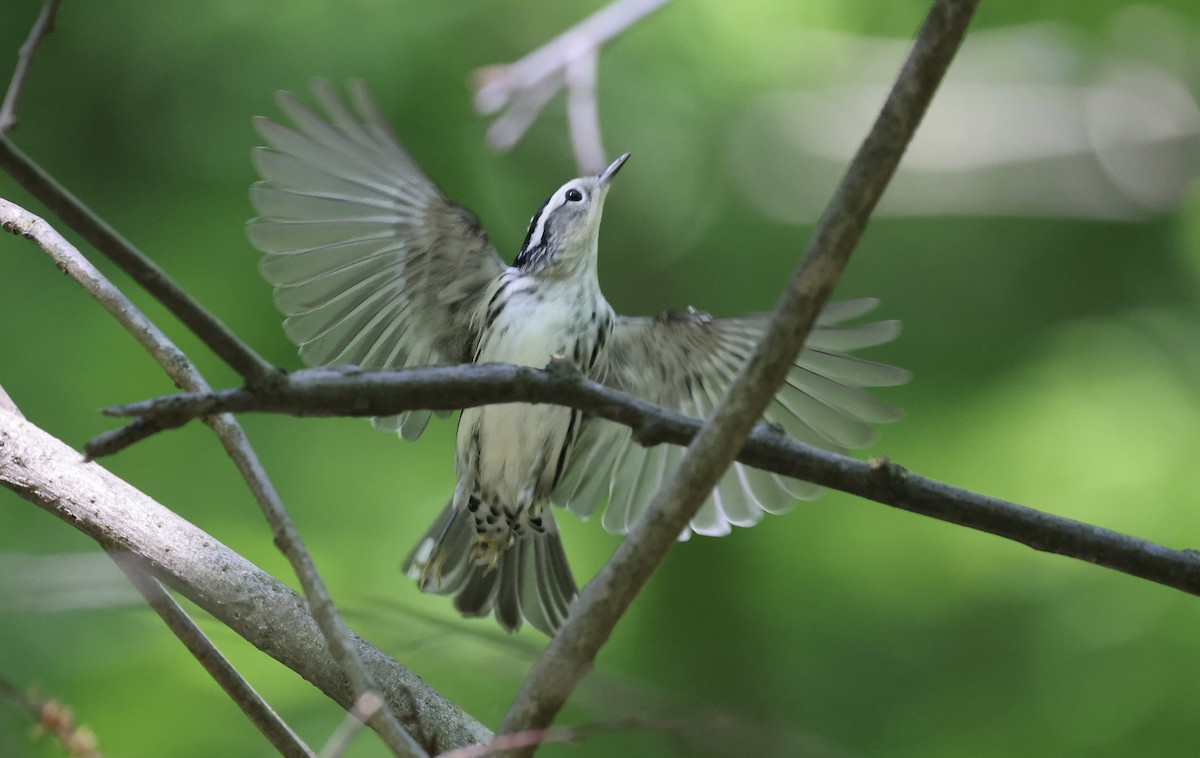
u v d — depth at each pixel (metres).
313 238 7.98
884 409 8.45
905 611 11.77
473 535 9.12
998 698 11.21
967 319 13.77
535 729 4.40
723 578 12.09
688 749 4.46
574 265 8.67
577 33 9.79
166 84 11.57
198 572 5.66
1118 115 18.08
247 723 9.74
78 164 11.44
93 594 4.52
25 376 10.67
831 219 4.34
